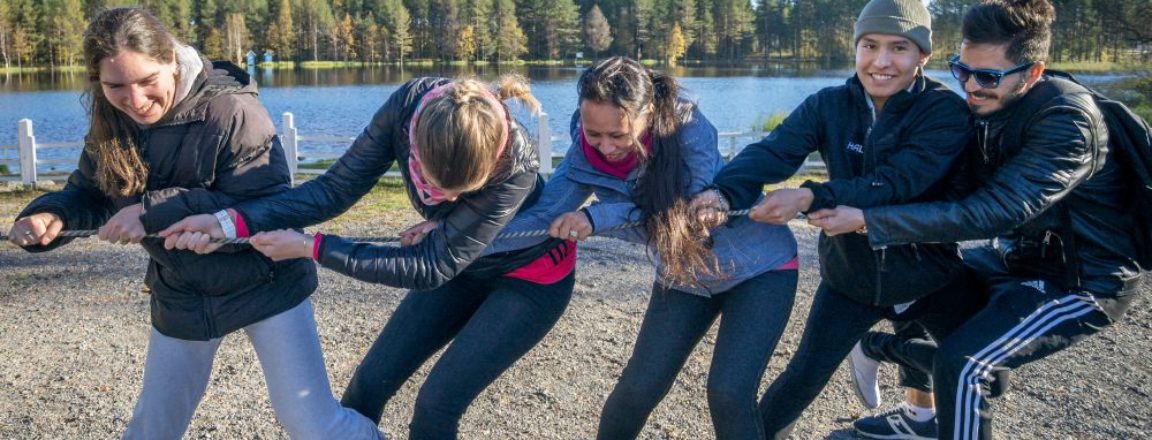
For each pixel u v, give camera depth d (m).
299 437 2.92
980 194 2.87
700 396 4.46
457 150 2.39
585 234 2.97
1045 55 2.88
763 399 3.47
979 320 3.10
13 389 4.60
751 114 31.75
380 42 81.38
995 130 2.99
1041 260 3.16
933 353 3.43
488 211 2.69
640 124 2.81
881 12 2.98
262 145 2.81
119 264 7.51
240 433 4.05
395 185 12.95
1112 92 21.84
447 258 2.75
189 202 2.72
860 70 3.07
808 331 3.42
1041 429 4.05
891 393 4.52
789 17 95.12
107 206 3.00
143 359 5.09
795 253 3.22
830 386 4.59
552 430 4.12
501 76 3.02
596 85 2.74
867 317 3.38
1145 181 2.96
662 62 84.38
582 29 87.50
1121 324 5.50
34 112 32.25
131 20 2.50
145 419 2.92
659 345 3.07
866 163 3.14
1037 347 3.03
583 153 3.07
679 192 2.89
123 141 2.70
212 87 2.73
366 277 2.73
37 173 13.93
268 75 63.34
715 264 3.03
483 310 3.03
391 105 2.83
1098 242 3.06
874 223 2.90
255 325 2.89
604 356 5.07
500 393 4.52
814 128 3.25
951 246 3.28
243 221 2.72
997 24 2.84
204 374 2.97
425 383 2.97
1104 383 4.57
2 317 5.92
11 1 63.22
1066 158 2.80
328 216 2.92
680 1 87.75
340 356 5.12
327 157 17.33
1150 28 20.86
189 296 2.82
